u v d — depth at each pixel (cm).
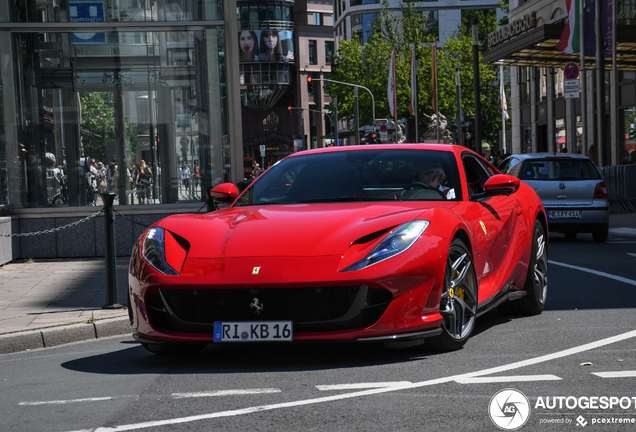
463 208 591
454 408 398
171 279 507
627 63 3000
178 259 521
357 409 401
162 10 1362
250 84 9438
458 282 550
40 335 679
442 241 521
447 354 538
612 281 924
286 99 9794
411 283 501
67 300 866
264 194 631
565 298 809
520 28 2883
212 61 1373
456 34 7988
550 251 1319
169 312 515
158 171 1370
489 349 553
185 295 514
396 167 634
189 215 586
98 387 483
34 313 778
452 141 6062
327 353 555
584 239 1581
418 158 642
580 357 518
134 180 1366
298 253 500
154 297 525
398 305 497
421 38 6562
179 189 1375
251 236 522
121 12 1355
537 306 707
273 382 471
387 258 497
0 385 510
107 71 1358
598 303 767
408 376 473
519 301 703
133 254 553
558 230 1456
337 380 470
